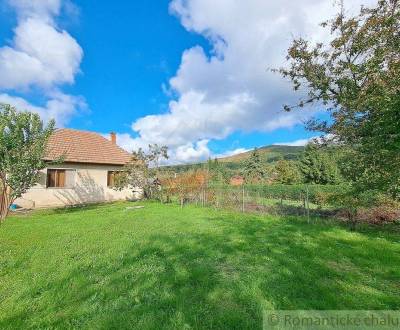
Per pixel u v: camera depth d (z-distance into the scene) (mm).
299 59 8875
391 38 6238
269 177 40969
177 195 18156
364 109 6504
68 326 3322
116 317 3459
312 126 9375
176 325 3285
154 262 5512
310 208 12492
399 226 9125
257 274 4844
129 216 11758
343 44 7789
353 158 7566
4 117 10859
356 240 7473
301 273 4859
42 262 5543
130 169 19000
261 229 8820
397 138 5277
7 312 3609
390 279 4742
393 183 6234
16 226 9523
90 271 5047
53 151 17750
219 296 4027
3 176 11211
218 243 6945
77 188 18688
